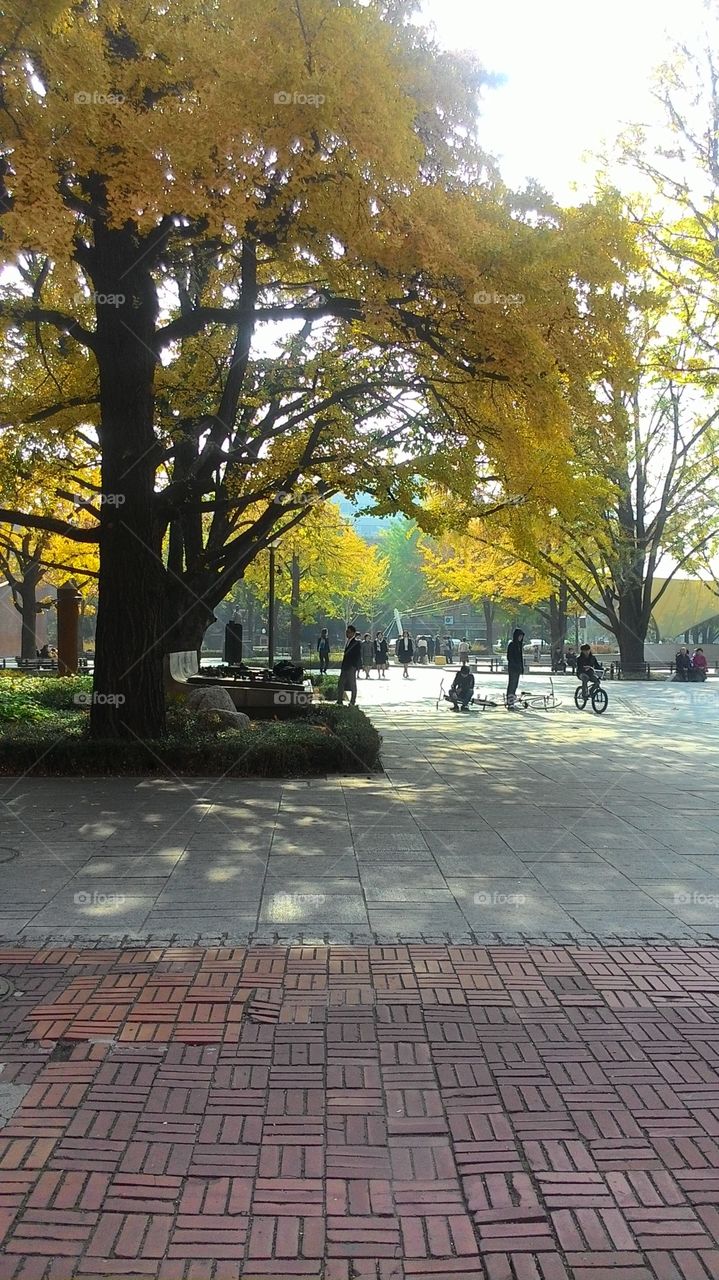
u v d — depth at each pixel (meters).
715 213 13.88
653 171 14.40
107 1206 2.70
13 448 13.62
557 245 8.73
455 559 38.16
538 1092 3.39
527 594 36.75
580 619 55.50
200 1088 3.38
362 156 7.62
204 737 10.68
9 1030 3.81
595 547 31.05
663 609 50.03
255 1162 2.93
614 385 9.90
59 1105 3.24
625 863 6.59
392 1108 3.27
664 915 5.43
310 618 46.50
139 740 10.17
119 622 10.54
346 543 36.91
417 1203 2.75
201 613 17.03
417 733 14.92
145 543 10.61
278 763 10.07
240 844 6.96
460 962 4.65
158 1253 2.52
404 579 64.38
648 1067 3.59
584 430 14.28
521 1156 2.98
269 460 14.58
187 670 16.92
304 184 8.00
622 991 4.33
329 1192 2.79
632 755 12.38
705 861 6.66
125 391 10.48
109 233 9.98
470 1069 3.56
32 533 22.62
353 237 8.30
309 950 4.78
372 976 4.46
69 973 4.43
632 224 11.07
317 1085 3.42
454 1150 3.01
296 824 7.68
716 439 30.62
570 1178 2.87
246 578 39.62
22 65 7.49
